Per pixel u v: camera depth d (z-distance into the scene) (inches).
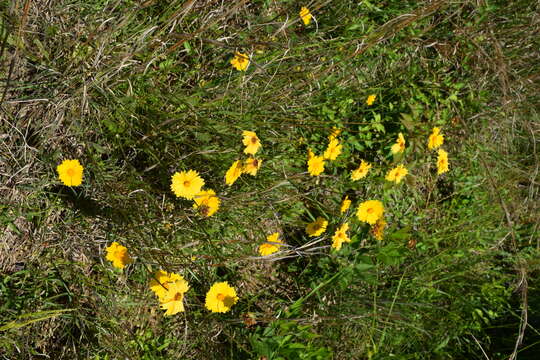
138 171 67.3
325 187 72.5
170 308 64.0
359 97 73.8
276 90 69.6
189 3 61.7
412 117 76.4
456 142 80.7
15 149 63.9
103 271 67.0
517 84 79.5
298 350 69.1
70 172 62.0
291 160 72.6
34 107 64.0
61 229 65.5
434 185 78.5
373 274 72.6
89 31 64.2
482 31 79.0
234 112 67.5
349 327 73.0
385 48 74.2
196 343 69.4
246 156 66.8
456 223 78.8
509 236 81.4
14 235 64.4
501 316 79.4
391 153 75.0
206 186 67.9
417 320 74.3
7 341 62.9
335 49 72.2
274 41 69.4
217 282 67.2
